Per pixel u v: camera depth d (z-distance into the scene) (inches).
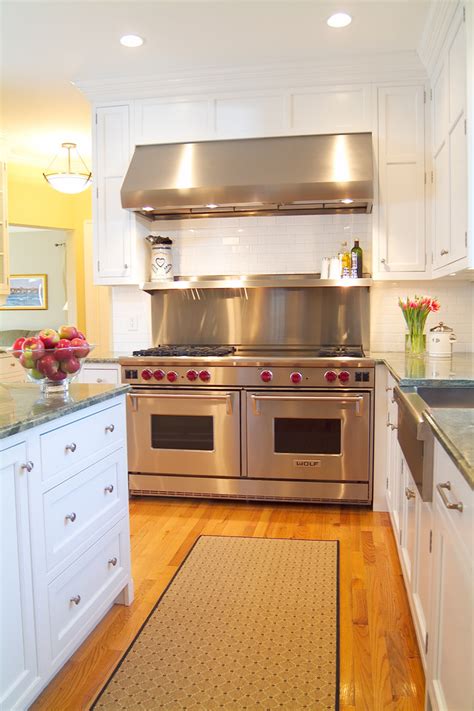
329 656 77.0
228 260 158.6
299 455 134.2
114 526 86.9
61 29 119.2
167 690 70.8
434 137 132.1
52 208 231.8
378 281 142.3
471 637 44.2
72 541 74.5
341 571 101.7
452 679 51.6
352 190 132.8
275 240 155.9
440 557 58.4
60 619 71.7
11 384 95.5
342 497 134.0
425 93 136.8
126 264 153.1
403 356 135.1
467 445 50.9
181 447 139.6
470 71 94.5
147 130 148.5
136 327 163.2
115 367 141.5
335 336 153.5
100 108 150.9
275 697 69.3
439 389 97.3
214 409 136.3
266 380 133.1
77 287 240.4
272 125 142.1
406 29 120.9
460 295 147.5
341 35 123.5
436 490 60.8
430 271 138.3
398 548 103.7
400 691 70.1
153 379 138.6
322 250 153.7
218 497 139.5
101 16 114.0
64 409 71.1
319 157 136.7
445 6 105.7
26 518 64.6
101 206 153.4
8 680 61.2
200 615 88.0
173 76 142.8
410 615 86.6
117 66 138.3
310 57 134.6
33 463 65.8
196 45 127.7
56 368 80.6
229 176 138.1
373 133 138.7
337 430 132.5
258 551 110.9
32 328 360.2
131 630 84.1
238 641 80.9
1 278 189.3
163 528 123.8
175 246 161.5
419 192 138.2
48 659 68.7
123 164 150.6
